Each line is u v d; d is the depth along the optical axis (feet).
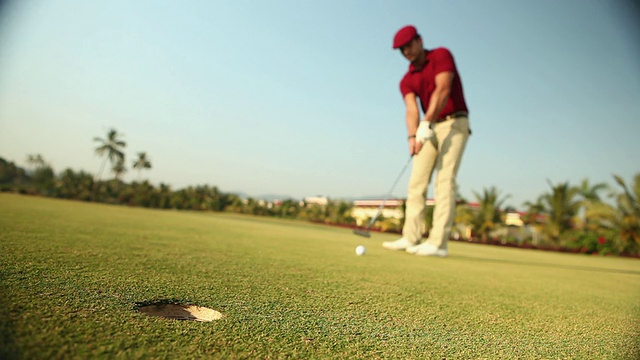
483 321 5.48
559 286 10.53
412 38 16.03
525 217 78.18
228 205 158.40
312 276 7.95
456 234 92.94
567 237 69.82
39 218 16.12
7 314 3.49
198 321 4.11
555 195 72.69
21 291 4.34
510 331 5.05
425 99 17.39
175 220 28.50
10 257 6.43
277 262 9.66
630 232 58.90
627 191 59.31
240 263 8.87
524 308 6.77
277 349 3.51
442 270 11.69
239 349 3.39
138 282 5.59
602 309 7.32
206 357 3.12
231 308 4.79
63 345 3.00
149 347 3.18
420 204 18.84
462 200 86.33
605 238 60.70
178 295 5.09
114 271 6.23
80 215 21.83
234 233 19.70
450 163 17.53
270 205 150.71
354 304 5.71
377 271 9.82
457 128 17.39
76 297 4.39
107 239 10.93
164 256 8.71
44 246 8.19
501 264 17.24
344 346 3.80
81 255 7.51
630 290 10.90
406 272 10.23
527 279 11.61
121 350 3.05
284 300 5.50
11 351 2.76
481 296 7.61
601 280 13.47
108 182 160.45
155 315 4.48
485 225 80.48
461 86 17.29
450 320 5.34
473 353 3.99
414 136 17.43
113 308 4.15
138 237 12.48
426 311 5.75
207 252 10.34
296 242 17.54
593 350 4.44
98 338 3.23
